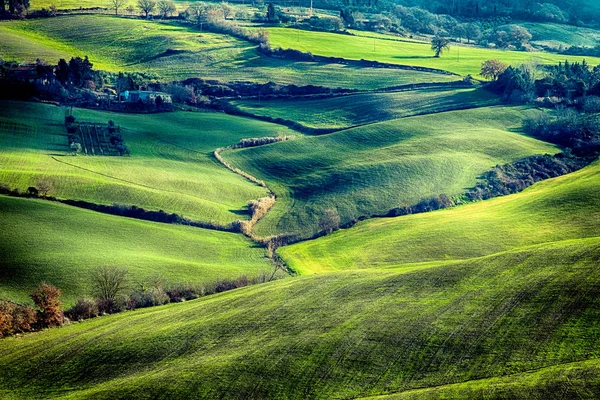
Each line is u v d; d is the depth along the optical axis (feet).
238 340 208.33
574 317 183.93
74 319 254.88
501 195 391.24
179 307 254.88
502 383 161.17
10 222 318.65
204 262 309.01
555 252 228.43
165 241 327.88
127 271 287.69
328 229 350.02
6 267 282.36
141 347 214.69
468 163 430.20
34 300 250.37
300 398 174.09
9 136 461.37
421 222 346.74
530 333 180.96
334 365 183.73
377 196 390.21
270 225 360.89
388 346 187.93
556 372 160.35
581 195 342.44
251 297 245.65
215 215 368.07
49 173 392.68
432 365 176.86
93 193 372.17
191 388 182.80
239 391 179.42
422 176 412.36
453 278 225.35
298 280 259.39
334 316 211.82
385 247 317.42
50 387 201.46
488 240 312.29
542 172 418.72
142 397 182.39
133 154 462.19
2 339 236.22
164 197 379.55
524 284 207.92
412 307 208.74
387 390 170.71
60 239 310.24
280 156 465.88
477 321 191.83
